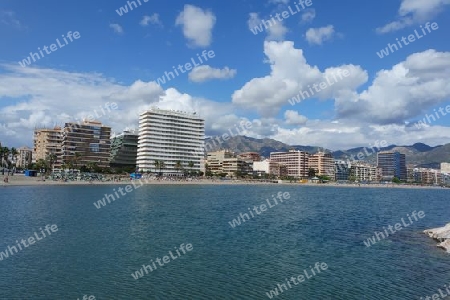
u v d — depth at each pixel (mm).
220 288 28422
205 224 60250
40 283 28547
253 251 41031
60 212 68188
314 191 196250
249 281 30219
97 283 28844
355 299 26750
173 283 29312
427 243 46781
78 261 34906
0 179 146125
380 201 130125
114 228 53156
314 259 37812
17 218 59469
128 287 28156
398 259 38094
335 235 52594
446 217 80938
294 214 79875
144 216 67625
